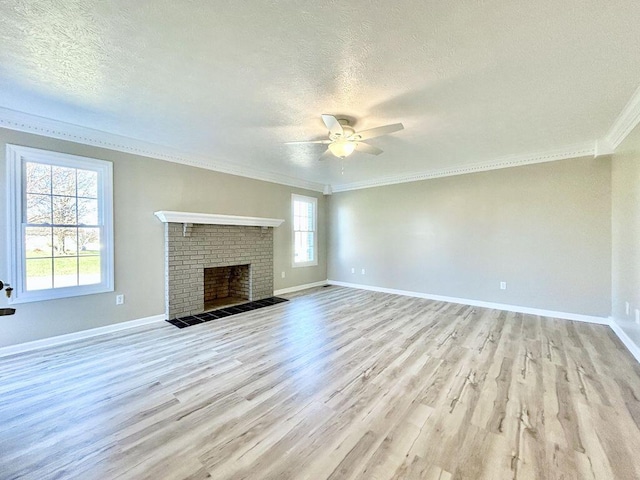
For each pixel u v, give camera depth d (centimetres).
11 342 293
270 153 423
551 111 279
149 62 202
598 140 363
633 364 266
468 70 210
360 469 148
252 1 147
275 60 199
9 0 145
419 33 171
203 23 164
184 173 426
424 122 305
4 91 243
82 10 153
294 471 147
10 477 144
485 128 323
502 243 458
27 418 190
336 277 685
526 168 435
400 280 577
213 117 294
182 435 174
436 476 143
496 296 465
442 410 198
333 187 682
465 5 149
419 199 548
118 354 290
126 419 189
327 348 305
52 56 195
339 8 152
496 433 175
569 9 152
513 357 281
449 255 514
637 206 287
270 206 561
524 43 180
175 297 411
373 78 221
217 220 441
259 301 512
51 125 308
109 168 352
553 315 417
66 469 149
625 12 153
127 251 370
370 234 622
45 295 310
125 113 286
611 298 377
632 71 211
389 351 296
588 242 392
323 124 311
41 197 310
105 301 352
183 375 248
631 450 160
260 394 219
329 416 192
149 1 147
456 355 286
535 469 148
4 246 288
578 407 200
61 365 266
